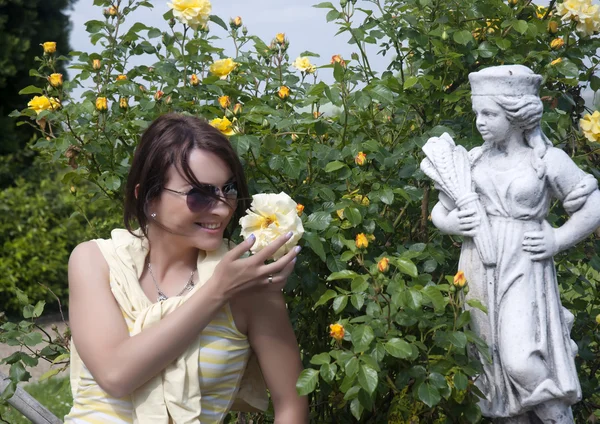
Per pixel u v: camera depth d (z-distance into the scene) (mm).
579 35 3035
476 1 2980
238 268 1946
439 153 2182
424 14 3174
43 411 2871
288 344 2166
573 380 2049
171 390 1999
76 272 2123
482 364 2154
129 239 2186
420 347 2170
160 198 2070
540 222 2104
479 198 2125
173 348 1967
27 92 3152
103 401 2047
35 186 9562
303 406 2189
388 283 2174
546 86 3178
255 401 2252
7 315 8602
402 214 2828
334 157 2648
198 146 2041
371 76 3195
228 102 2760
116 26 3391
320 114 2994
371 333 2045
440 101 2979
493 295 2096
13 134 10758
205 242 2090
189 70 3330
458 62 2830
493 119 2078
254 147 2551
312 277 2469
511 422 2133
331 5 3078
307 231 2400
